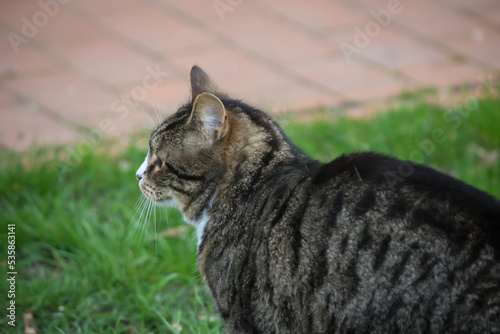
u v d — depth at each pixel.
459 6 10.91
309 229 4.68
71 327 6.10
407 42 10.17
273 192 4.99
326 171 4.88
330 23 10.56
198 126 5.07
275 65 9.75
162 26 10.51
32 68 9.64
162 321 6.09
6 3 10.88
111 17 10.72
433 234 4.36
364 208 4.58
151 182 5.34
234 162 5.15
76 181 7.82
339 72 9.62
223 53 9.95
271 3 11.06
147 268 6.65
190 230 7.06
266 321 4.84
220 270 5.02
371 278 4.42
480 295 4.18
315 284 4.59
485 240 4.29
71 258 6.84
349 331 4.51
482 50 9.95
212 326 6.00
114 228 7.19
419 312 4.28
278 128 5.43
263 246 4.82
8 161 7.86
